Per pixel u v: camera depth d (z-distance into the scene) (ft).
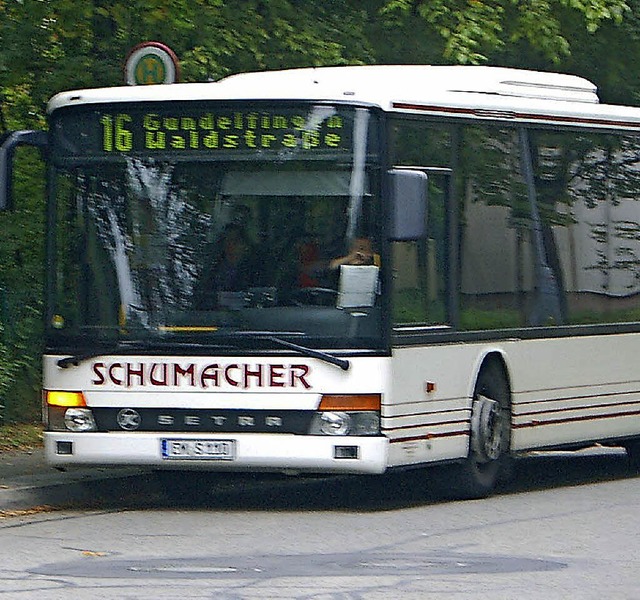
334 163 88.69
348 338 87.81
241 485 107.76
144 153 90.84
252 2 128.26
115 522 86.48
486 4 138.10
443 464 93.25
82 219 91.50
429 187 92.53
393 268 88.74
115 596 63.57
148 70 100.42
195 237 89.86
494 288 97.66
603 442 109.09
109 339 90.17
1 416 126.21
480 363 96.02
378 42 140.77
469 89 97.81
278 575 68.69
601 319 107.76
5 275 127.95
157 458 89.15
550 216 103.30
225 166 89.81
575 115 106.01
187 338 89.04
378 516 89.20
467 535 81.61
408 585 66.39
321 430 87.66
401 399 89.04
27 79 121.80
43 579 67.62
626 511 92.22
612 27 156.35
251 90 89.45
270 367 87.97
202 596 63.57
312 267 88.43
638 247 111.86
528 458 129.29
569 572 70.03
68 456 90.58
